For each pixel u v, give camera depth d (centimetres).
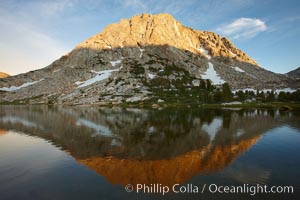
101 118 8506
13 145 4272
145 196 2119
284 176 2556
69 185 2369
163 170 2805
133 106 15612
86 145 4203
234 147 3934
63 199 2069
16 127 6425
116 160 3244
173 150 3769
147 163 3094
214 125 6450
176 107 14488
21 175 2667
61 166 2995
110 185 2364
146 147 4000
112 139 4722
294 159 3192
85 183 2417
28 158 3384
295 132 5297
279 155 3406
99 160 3250
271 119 7706
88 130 5850
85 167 2945
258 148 3838
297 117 8281
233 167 2877
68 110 12825
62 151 3791
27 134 5391
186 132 5431
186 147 3969
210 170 2781
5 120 8031
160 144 4216
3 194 2181
